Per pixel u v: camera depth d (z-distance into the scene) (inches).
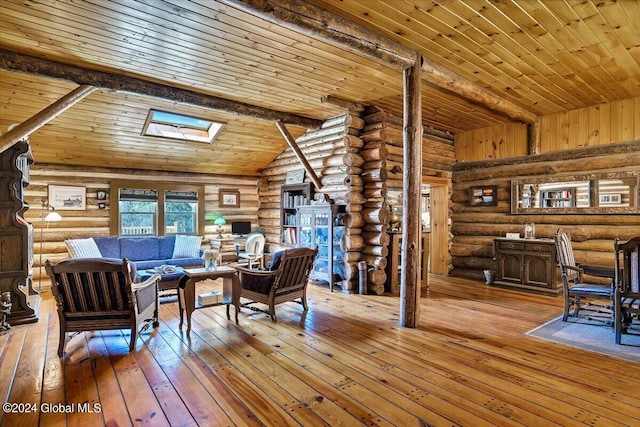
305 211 258.5
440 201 298.7
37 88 177.9
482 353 131.3
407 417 90.5
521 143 263.0
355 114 234.2
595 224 228.7
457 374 114.2
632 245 139.3
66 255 247.4
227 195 315.3
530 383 108.5
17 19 130.8
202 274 156.9
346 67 174.7
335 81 192.1
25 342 141.2
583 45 150.1
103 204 261.0
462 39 146.9
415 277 161.0
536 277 230.1
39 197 240.2
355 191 232.7
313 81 191.3
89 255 219.3
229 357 126.9
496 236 273.9
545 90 202.5
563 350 134.3
